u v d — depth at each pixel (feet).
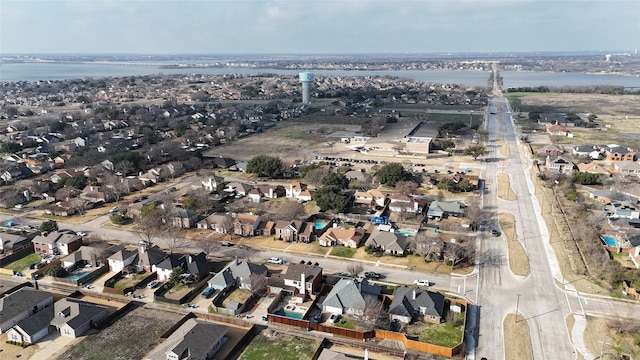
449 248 336.49
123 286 300.61
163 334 243.81
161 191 502.38
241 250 355.36
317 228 394.11
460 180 511.40
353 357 226.38
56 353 233.14
